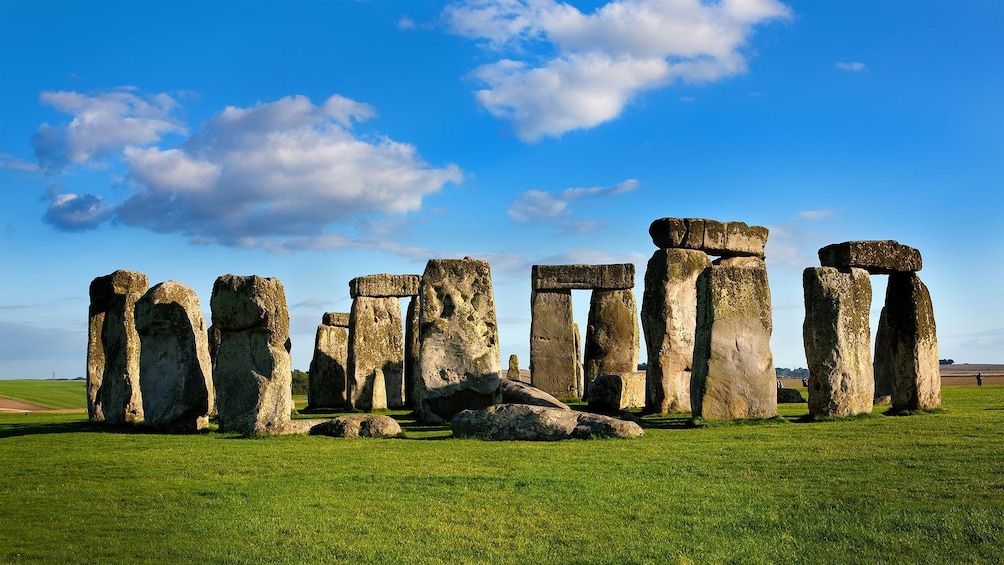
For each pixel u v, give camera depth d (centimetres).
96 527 948
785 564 788
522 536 888
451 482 1141
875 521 905
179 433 1803
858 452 1314
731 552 823
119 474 1243
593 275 3003
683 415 2209
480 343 2147
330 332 3184
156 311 1870
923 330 1988
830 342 1827
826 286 1836
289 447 1494
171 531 927
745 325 1856
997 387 3216
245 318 1727
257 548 861
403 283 3067
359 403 2927
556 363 2988
